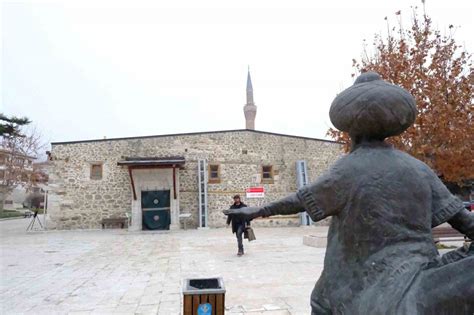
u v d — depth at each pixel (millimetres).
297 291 5438
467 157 9102
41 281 6625
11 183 28250
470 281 1110
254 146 20266
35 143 28625
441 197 1556
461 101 9555
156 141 19547
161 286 6004
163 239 13703
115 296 5430
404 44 10523
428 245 1439
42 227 20016
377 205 1436
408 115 1537
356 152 1583
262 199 19875
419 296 1171
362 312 1302
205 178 19312
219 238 13719
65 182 18625
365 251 1436
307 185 1559
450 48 10172
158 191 18859
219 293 2840
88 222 18516
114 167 19031
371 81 1616
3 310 4812
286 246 10914
